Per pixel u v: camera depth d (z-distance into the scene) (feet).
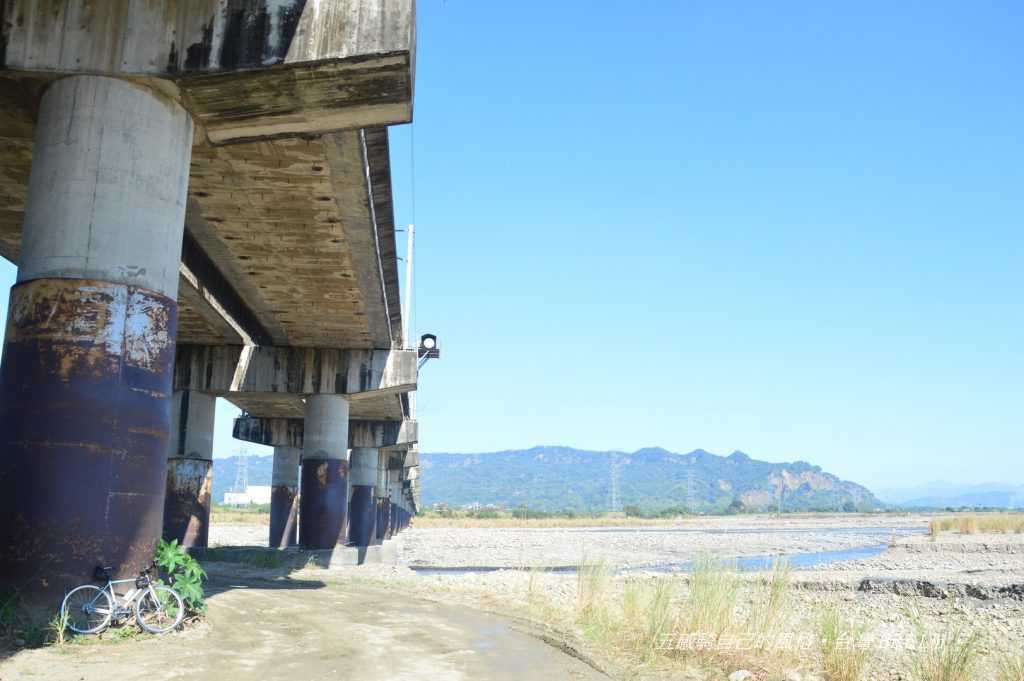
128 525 43.65
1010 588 87.56
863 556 193.98
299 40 47.39
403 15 47.80
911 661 42.96
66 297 43.42
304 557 120.88
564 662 43.29
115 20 46.91
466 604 67.62
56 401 42.47
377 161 68.95
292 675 37.70
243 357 125.08
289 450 202.28
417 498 600.39
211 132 53.01
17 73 46.37
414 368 128.06
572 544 260.01
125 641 41.27
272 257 88.99
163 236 47.16
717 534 356.18
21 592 40.96
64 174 44.98
